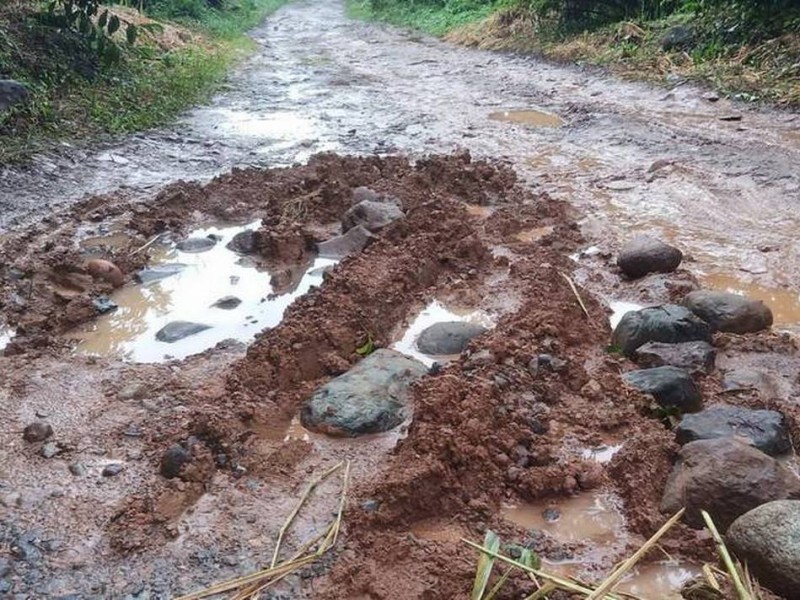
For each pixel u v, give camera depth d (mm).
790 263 6016
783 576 2854
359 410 4102
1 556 3324
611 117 10711
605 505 3512
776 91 10617
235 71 16344
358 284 5406
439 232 6449
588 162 8930
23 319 5449
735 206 7242
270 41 23938
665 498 3404
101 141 9867
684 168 8273
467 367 4371
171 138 10336
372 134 10562
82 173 8734
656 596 3033
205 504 3600
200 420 3979
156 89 12578
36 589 3160
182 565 3264
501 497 3580
